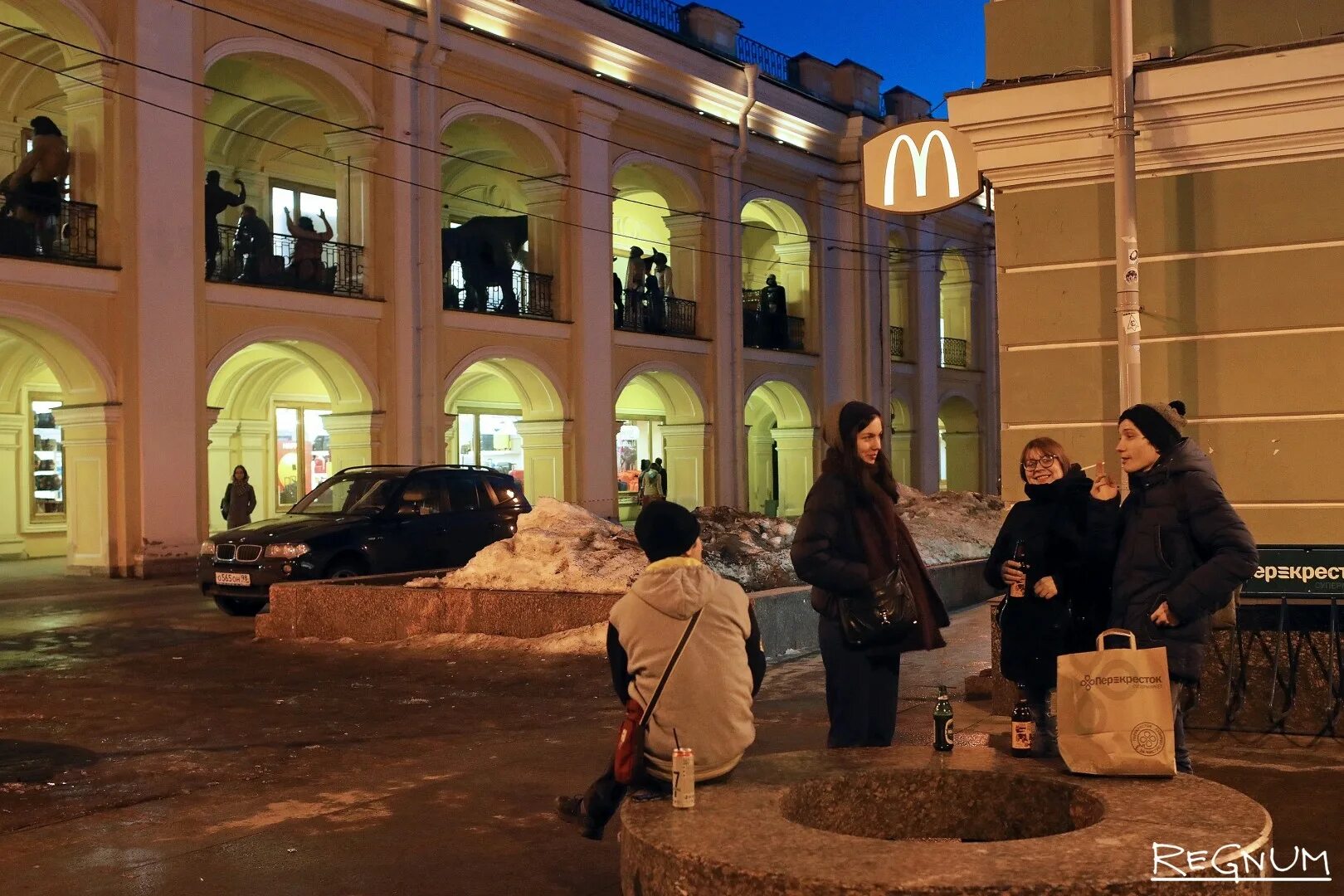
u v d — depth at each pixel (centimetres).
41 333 1772
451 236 2400
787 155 3069
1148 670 360
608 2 2625
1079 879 275
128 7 1811
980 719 707
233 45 1942
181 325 1866
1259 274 659
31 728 748
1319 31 662
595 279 2561
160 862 476
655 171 2761
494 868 462
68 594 1611
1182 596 435
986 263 3909
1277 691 626
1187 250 676
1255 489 657
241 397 2503
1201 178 675
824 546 467
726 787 362
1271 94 646
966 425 3878
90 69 1802
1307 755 590
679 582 380
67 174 1855
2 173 2234
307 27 2045
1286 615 628
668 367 2761
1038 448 509
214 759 657
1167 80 668
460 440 2817
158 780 613
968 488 3872
